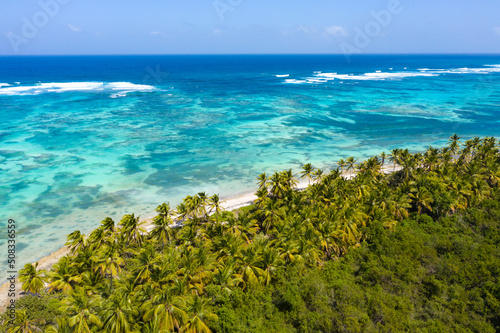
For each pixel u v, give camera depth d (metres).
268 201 52.53
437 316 32.84
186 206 51.22
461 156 70.06
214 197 53.78
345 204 48.22
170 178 76.38
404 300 34.69
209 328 30.86
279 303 34.44
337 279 38.06
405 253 42.12
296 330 31.61
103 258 37.84
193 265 35.28
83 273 36.84
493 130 117.56
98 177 75.69
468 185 54.84
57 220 58.38
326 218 44.88
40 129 110.19
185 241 43.16
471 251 42.22
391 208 50.78
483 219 50.81
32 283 36.22
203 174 78.88
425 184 55.81
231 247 39.06
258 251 38.47
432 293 36.41
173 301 30.03
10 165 80.56
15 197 65.62
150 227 55.81
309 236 41.41
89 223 57.78
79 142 98.62
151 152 92.44
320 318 31.72
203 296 34.16
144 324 29.72
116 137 104.31
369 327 30.47
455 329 31.25
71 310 29.44
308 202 52.34
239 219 46.66
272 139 106.12
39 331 30.42
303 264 38.62
